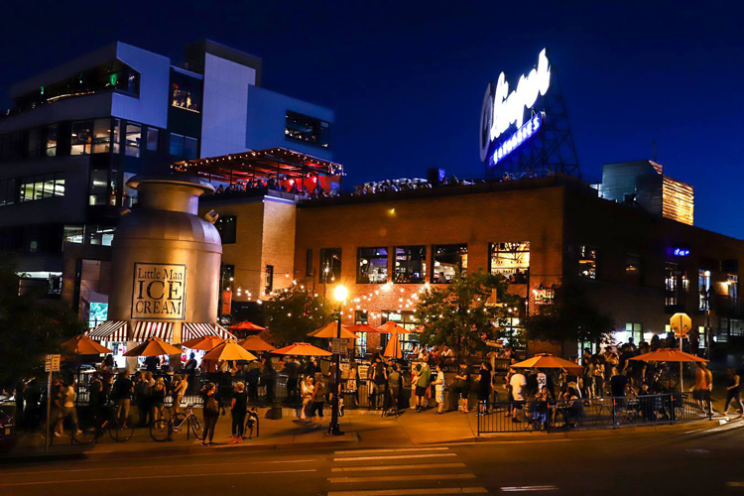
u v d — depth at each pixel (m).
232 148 75.31
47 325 22.42
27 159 69.25
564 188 41.09
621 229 46.69
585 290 39.84
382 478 15.88
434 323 34.16
